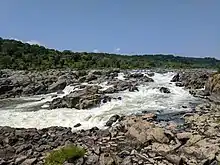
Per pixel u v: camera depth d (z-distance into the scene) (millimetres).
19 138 20266
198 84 41875
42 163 15766
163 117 25578
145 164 14992
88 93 34625
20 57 84062
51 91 47875
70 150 15562
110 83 44500
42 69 70812
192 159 15492
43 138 20688
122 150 17094
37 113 30969
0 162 15906
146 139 17938
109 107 30781
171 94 36812
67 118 28188
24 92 47094
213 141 17359
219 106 29156
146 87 40375
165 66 86000
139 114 26906
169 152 16438
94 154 16109
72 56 88375
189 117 24703
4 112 32375
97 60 87125
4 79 51750
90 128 24609
